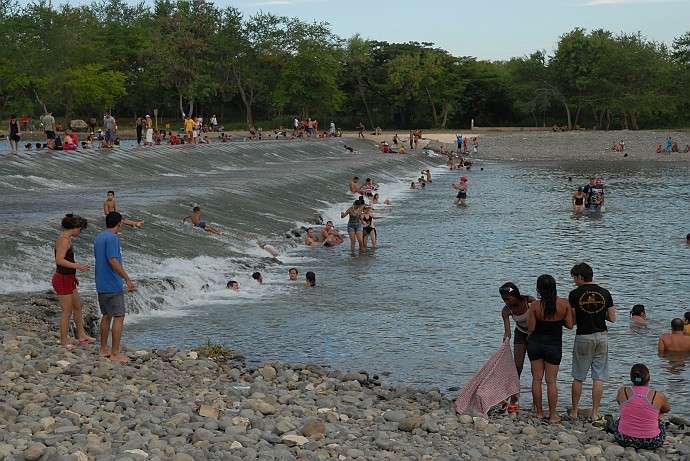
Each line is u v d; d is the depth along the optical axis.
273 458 8.56
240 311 19.83
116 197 31.69
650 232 33.16
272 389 12.80
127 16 138.75
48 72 100.19
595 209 40.75
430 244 30.45
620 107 116.19
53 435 8.61
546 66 124.75
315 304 20.70
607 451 10.30
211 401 11.23
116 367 12.81
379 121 129.38
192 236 26.83
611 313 11.79
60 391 10.73
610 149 90.69
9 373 11.23
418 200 46.34
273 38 112.69
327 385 13.34
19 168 37.00
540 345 11.85
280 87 111.25
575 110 127.81
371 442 10.02
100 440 8.62
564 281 23.66
